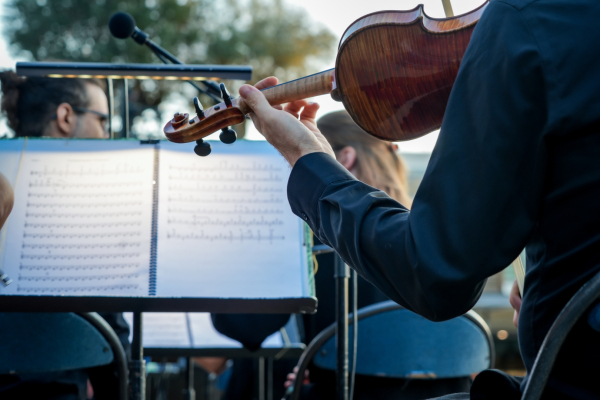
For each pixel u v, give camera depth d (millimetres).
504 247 761
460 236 753
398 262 801
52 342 1556
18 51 10438
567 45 758
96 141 1664
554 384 800
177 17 10594
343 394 1556
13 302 1403
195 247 1566
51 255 1539
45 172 1626
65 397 1671
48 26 10352
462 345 1767
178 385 3688
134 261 1536
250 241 1590
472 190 758
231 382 2768
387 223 834
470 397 956
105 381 1827
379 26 1061
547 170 798
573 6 781
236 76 1905
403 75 1086
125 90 2084
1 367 1530
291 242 1598
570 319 736
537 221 814
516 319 1200
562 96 749
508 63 763
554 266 802
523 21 776
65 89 2271
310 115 1274
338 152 2139
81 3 10359
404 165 2211
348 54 1100
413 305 826
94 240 1559
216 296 1506
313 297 1523
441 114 1135
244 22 11484
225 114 1164
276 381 2736
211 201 1626
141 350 1529
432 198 787
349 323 1680
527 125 757
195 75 1899
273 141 1015
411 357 1742
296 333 2402
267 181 1665
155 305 1481
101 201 1603
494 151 755
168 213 1595
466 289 771
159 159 1649
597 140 760
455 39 1021
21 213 1575
